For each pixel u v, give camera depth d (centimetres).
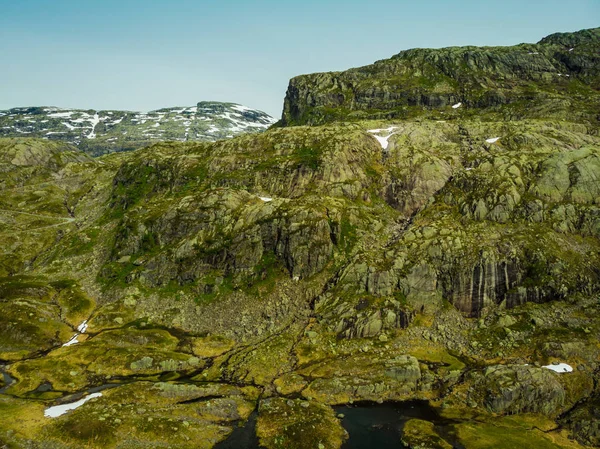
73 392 8162
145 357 9181
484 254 10194
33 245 16388
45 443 6328
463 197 12475
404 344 9256
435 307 10025
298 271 11294
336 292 10512
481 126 16500
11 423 6781
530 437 6756
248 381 8494
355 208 12888
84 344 9900
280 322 10294
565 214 11138
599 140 15012
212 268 11881
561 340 8594
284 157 15525
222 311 10869
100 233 15625
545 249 10300
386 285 10244
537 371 7738
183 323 10794
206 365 9219
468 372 8281
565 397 7581
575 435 6844
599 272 9900
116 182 18638
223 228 12575
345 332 9562
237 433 6969
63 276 13750
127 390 7881
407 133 16312
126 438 6525
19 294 11988
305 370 8675
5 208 19462
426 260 10512
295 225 11838
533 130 15500
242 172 15300
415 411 7556
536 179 12175
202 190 14912
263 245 11950
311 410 7400
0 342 10038
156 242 13288
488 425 7081
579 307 9312
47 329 10688
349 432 6944
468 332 9469
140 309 11494
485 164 13238
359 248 11800
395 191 13825
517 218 11312
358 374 8381
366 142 15862
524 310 9538
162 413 7200
